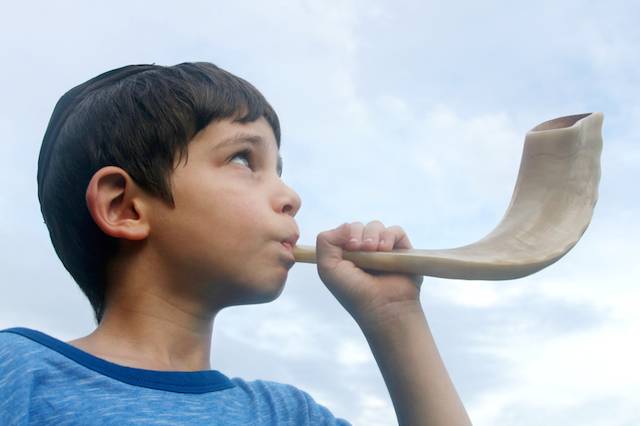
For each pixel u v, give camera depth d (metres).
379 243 1.63
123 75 1.90
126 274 1.55
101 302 1.66
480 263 1.50
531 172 1.81
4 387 1.22
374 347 1.58
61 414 1.21
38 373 1.26
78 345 1.49
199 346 1.61
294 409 1.83
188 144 1.57
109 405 1.27
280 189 1.66
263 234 1.55
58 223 1.68
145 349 1.48
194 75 1.77
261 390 1.83
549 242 1.62
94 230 1.60
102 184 1.54
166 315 1.53
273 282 1.55
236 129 1.65
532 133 1.82
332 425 1.86
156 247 1.53
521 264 1.51
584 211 1.68
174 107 1.61
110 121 1.65
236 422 1.52
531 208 1.74
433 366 1.52
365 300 1.58
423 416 1.46
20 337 1.37
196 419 1.39
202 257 1.50
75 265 1.65
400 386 1.51
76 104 1.82
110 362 1.37
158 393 1.37
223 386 1.60
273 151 1.74
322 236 1.64
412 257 1.56
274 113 1.86
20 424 1.16
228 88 1.75
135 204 1.54
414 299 1.60
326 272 1.60
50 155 1.79
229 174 1.58
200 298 1.56
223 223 1.51
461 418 1.46
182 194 1.53
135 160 1.56
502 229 1.72
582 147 1.73
